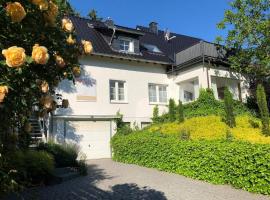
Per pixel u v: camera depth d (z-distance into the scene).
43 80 3.29
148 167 14.35
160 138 13.96
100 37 21.55
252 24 19.05
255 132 13.96
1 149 3.14
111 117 19.44
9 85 2.75
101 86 19.34
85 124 18.69
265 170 8.62
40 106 3.40
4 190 3.17
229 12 19.48
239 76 21.16
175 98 21.67
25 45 3.14
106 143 19.25
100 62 19.53
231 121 15.28
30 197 7.90
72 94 18.16
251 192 8.95
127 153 16.42
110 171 13.70
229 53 20.98
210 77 19.77
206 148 10.92
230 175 9.83
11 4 2.67
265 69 18.89
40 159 10.57
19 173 3.77
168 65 22.14
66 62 3.71
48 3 3.15
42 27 3.22
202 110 18.45
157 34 28.20
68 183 11.09
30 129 3.47
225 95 15.65
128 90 20.45
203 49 19.75
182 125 16.77
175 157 12.56
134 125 20.30
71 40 3.67
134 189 9.92
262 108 13.51
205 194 8.97
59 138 17.48
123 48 21.67
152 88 21.80
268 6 18.94
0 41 2.93
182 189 9.70
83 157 16.28
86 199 8.74
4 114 3.03
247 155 9.13
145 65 21.41
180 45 27.50
